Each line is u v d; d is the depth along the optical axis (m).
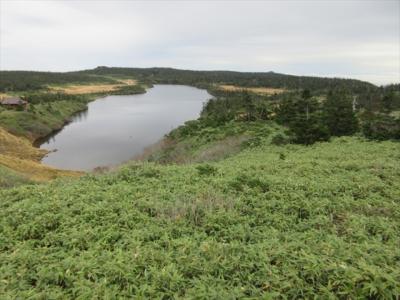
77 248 7.08
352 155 17.36
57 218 8.76
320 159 16.56
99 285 5.40
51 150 48.38
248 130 34.91
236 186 10.96
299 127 24.66
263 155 20.30
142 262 6.12
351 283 4.81
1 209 9.92
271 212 8.88
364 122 33.56
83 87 168.25
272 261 5.97
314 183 10.88
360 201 9.23
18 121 61.28
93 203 9.91
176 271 5.69
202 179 12.38
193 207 8.88
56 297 5.24
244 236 7.30
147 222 8.30
